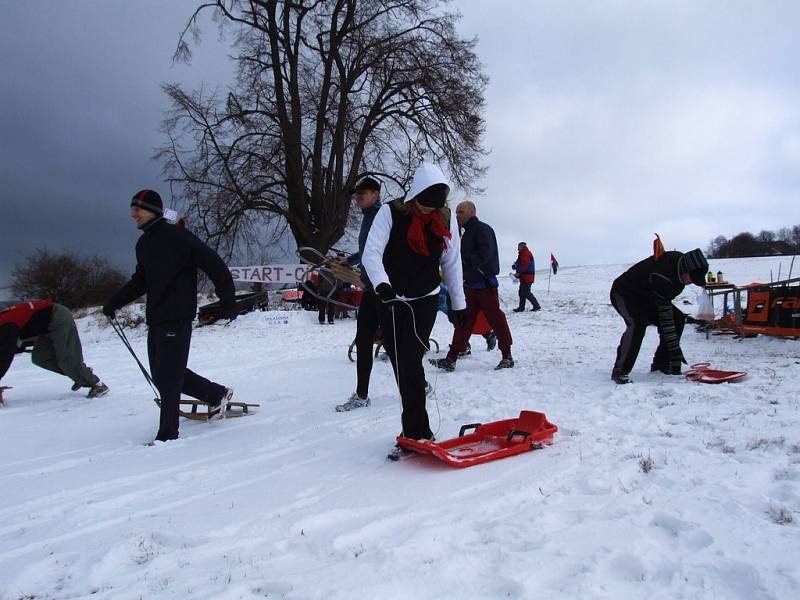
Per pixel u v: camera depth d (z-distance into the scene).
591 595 2.02
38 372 10.35
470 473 3.44
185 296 5.00
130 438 5.19
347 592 2.13
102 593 2.30
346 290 16.64
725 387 5.23
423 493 3.16
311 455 4.14
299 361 9.85
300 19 23.80
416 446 3.67
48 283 39.81
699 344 9.13
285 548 2.62
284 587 2.21
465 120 23.62
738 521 2.46
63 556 2.67
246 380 8.15
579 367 7.18
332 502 3.14
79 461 4.46
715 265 28.27
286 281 17.86
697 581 2.06
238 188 22.50
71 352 7.26
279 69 23.61
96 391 7.47
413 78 23.50
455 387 6.31
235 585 2.24
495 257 7.26
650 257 5.98
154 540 2.82
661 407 4.70
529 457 3.65
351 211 24.84
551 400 5.30
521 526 2.59
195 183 22.39
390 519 2.82
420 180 3.69
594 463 3.40
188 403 5.84
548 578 2.15
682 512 2.60
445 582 2.17
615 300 6.02
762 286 8.76
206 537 2.79
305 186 24.53
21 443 5.20
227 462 4.15
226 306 5.09
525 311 17.62
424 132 24.09
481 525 2.67
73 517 3.22
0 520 3.28
